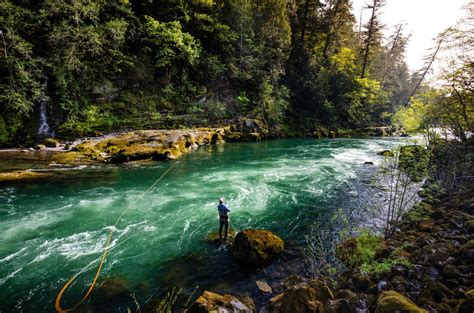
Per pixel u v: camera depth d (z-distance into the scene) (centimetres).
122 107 2355
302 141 3066
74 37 2016
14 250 676
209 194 1144
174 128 2506
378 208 980
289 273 601
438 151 1154
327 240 756
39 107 1988
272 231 819
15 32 1838
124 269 611
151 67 2653
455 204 865
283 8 3519
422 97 1253
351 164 1769
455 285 425
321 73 4106
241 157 1984
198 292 536
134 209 965
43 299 509
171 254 677
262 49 3419
